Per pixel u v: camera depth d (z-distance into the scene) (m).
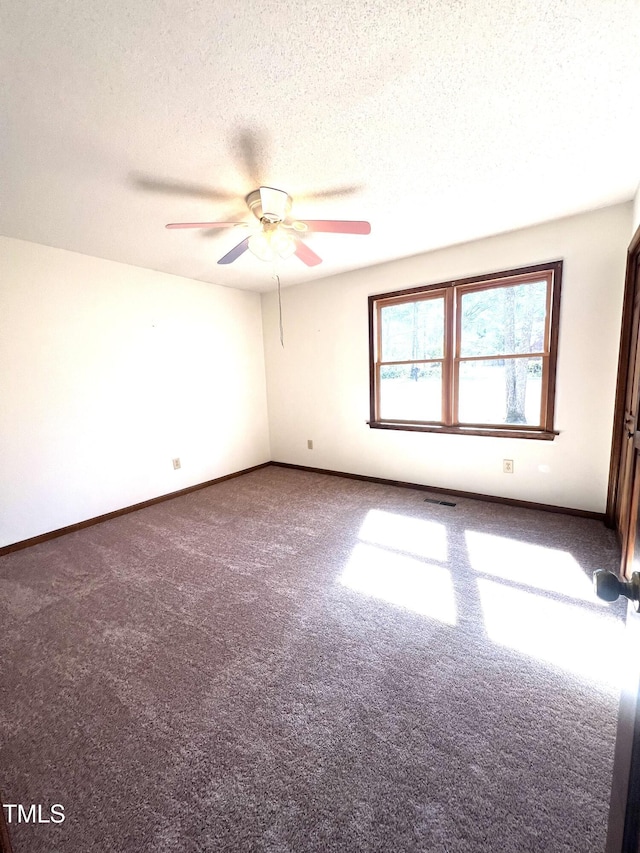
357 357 4.01
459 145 1.78
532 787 1.09
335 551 2.57
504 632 1.73
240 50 1.21
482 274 3.11
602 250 2.62
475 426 3.40
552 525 2.82
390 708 1.37
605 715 1.31
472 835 0.98
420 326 3.60
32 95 1.36
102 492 3.31
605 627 1.75
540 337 3.02
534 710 1.34
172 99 1.41
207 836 1.00
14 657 1.68
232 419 4.51
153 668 1.60
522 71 1.33
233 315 4.45
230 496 3.84
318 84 1.36
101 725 1.34
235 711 1.38
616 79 1.37
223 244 2.94
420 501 3.45
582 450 2.89
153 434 3.70
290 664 1.59
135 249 3.01
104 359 3.28
